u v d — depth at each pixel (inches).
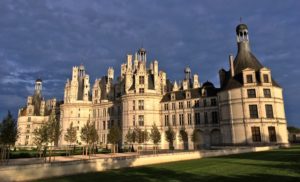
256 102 2455.7
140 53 3801.7
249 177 799.7
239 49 2888.8
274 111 2450.8
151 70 3683.6
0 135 1455.5
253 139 2409.0
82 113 4207.7
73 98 4252.0
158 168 1155.3
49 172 970.7
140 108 3253.0
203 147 3016.7
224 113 2669.8
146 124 3208.7
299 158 1234.6
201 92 3181.6
